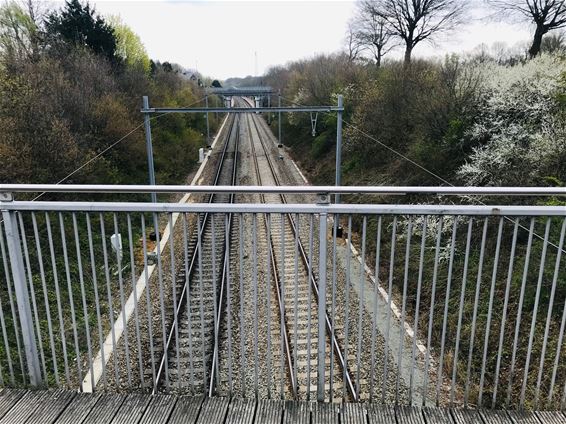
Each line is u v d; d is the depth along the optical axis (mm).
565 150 8211
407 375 5574
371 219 12531
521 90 10742
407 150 15094
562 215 2186
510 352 5855
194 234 11781
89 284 8773
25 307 2576
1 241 2465
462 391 5273
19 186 2268
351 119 19688
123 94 21391
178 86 39000
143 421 2422
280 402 2551
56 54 19734
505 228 8219
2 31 23078
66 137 12805
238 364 5582
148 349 6059
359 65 28781
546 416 2461
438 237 2383
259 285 8242
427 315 7461
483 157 10031
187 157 24438
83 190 2262
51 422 2418
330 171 19812
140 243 11617
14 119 11719
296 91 35469
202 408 2512
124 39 33750
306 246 10680
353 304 7719
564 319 2465
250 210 2289
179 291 8023
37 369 2705
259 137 35156
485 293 7250
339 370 5496
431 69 17359
